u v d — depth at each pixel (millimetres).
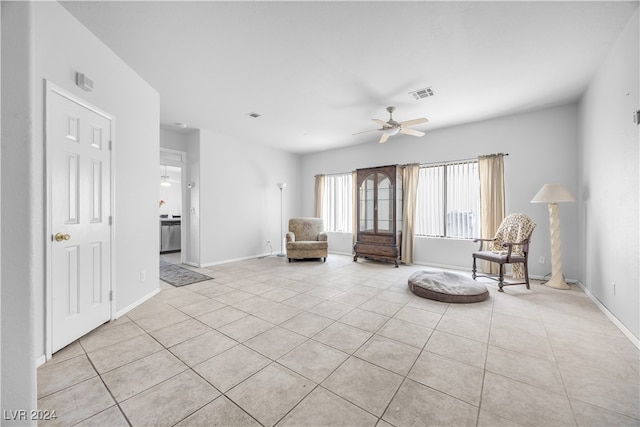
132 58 2703
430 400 1456
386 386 1579
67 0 1937
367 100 3752
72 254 2098
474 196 4754
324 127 5000
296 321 2541
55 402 1437
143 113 3096
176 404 1431
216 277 4262
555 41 2447
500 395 1492
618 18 2160
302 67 2906
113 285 2551
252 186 6121
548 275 4023
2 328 921
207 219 5227
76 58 2139
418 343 2104
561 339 2160
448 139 4945
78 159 2158
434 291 3135
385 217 5301
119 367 1775
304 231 6176
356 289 3588
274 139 5875
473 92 3486
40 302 1839
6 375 926
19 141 948
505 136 4371
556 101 3764
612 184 2572
